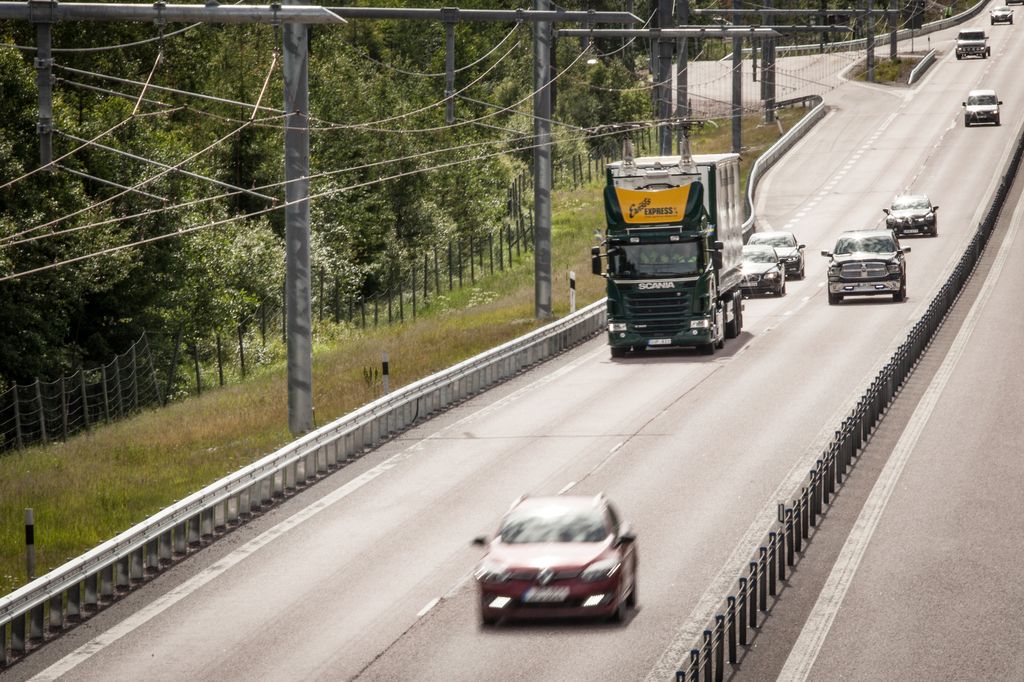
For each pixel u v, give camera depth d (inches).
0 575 1983.3
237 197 6289.4
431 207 6771.7
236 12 1998.0
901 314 4222.4
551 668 1470.2
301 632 1648.6
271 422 3034.0
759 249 4960.6
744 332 4099.4
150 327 4559.5
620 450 2583.7
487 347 3900.1
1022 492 2166.6
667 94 5319.9
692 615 1641.2
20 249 3885.3
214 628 1685.5
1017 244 5565.9
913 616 1601.9
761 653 1493.6
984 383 3080.7
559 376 3518.7
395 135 6712.6
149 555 1977.1
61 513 2346.2
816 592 1710.1
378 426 2797.7
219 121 6245.1
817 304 4601.4
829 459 2166.6
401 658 1533.0
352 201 6466.5
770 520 2053.4
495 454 2615.7
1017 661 1438.2
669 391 3186.5
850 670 1429.6
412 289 5807.1
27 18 1887.3
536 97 4202.8
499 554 1636.3
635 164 3762.3
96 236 4067.4
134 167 4517.7
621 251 3678.6
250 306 5142.7
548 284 4276.6
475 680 1443.2
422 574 1872.5
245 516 2247.8
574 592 1579.7
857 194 7165.4
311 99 6520.7
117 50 5423.2
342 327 5027.1
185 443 2910.9
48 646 1658.5
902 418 2763.3
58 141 4239.7
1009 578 1733.5
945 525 1996.8
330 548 2032.5
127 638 1667.1
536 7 4128.9
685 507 2151.8
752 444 2573.8
